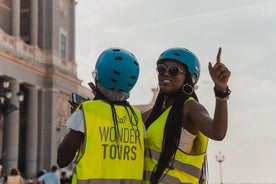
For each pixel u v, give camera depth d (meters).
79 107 4.64
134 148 4.72
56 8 55.09
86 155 4.46
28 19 53.16
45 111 51.81
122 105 4.80
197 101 4.91
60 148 4.61
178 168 4.72
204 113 4.58
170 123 4.79
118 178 4.57
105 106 4.67
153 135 4.89
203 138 4.77
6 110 36.09
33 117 50.41
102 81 4.77
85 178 4.43
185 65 4.94
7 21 50.41
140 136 4.80
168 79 4.94
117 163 4.58
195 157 4.77
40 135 51.50
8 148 45.88
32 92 50.41
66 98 55.00
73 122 4.57
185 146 4.76
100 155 4.52
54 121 51.97
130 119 4.77
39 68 50.88
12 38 47.25
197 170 4.78
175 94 5.00
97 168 4.49
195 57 5.04
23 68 48.16
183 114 4.77
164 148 4.75
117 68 4.70
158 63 5.08
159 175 4.71
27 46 49.69
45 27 53.75
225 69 4.14
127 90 4.84
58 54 54.34
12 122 46.12
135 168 4.70
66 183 23.39
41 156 51.19
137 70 4.84
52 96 51.91
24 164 50.66
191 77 4.98
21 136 51.97
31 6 52.72
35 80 50.59
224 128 4.23
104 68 4.73
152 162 4.86
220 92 4.18
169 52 5.00
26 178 47.53
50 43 53.22
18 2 49.72
